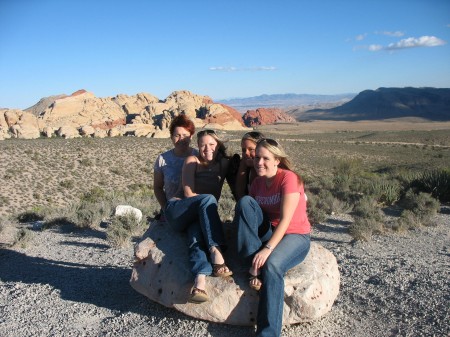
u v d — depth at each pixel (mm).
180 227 4758
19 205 38656
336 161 64250
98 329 4617
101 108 180000
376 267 6684
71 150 62531
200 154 4887
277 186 4305
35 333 4551
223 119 169625
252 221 4199
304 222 4430
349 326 4586
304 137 139250
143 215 11375
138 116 170250
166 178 5289
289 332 4371
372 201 12648
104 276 6504
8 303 5438
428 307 4852
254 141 4836
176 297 4516
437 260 7117
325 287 4438
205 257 4375
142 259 4988
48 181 47531
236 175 5055
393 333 4363
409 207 12172
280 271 4020
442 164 57531
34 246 8812
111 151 65062
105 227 10547
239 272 4418
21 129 96438
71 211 12492
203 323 4484
